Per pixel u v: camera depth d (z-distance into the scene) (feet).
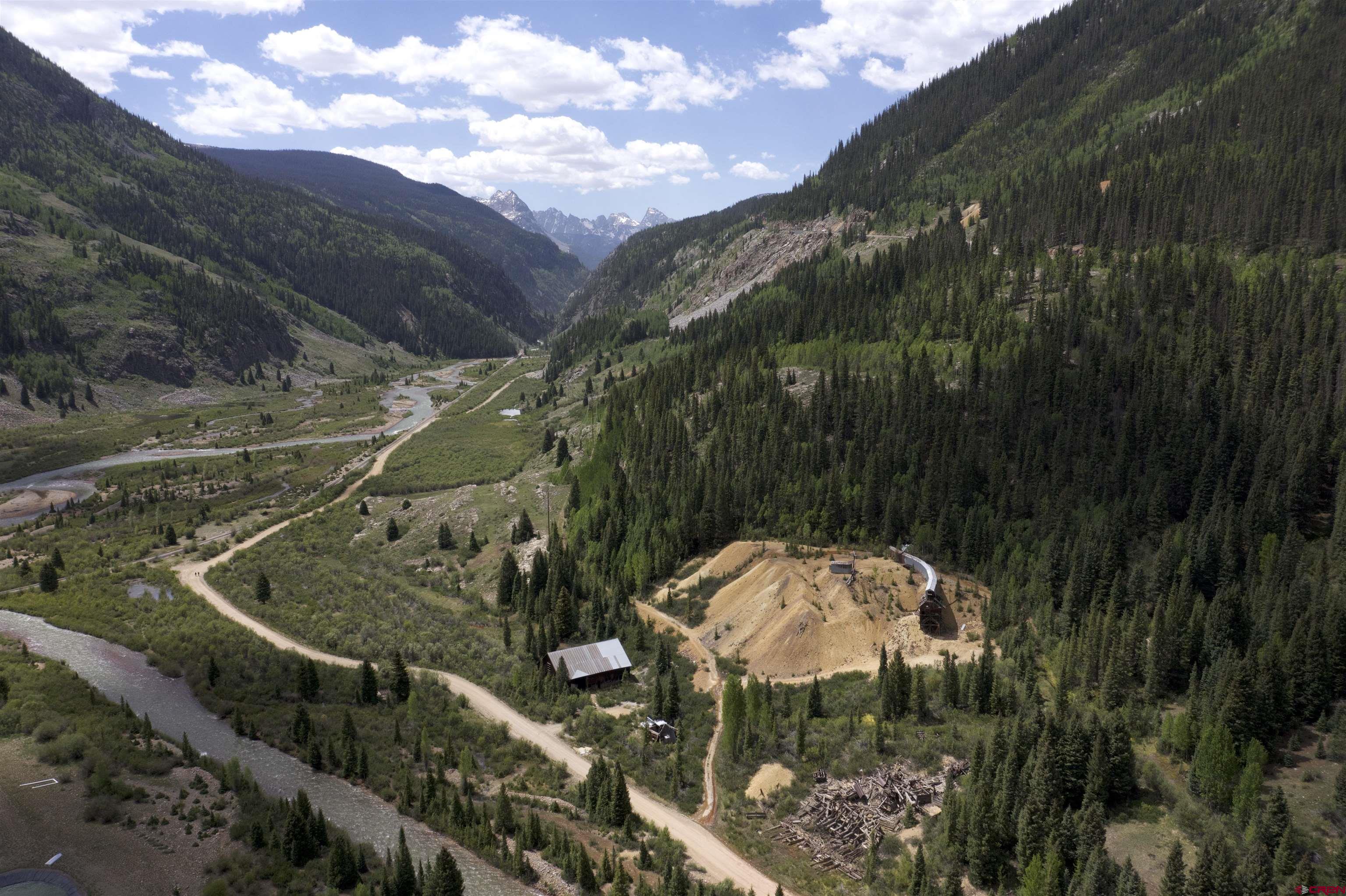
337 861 225.76
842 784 283.18
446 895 216.13
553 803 282.36
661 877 240.94
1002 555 415.03
